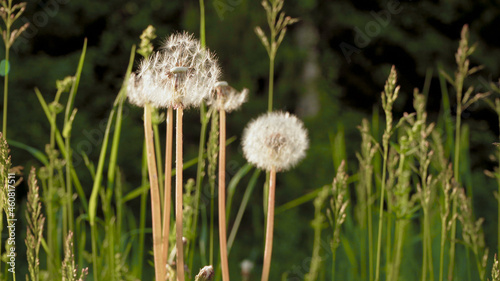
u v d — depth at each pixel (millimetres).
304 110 8812
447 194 2027
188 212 2283
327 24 9312
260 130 1735
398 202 2262
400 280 3244
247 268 2811
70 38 8555
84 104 8102
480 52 8977
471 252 3910
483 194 7109
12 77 7707
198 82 1381
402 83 9266
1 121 7562
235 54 8008
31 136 7574
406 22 9250
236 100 1686
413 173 2918
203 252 2666
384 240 3643
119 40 8500
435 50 9094
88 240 5586
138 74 1435
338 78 9602
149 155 1439
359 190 3191
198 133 8164
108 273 2432
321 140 8109
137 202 7430
